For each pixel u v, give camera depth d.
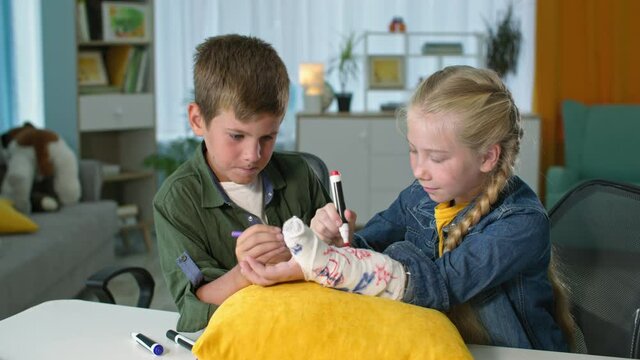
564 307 1.20
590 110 4.49
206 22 4.79
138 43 4.37
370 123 4.50
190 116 1.15
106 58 4.45
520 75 4.88
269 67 1.08
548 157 4.80
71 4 3.99
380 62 4.79
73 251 3.04
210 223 1.18
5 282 2.32
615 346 1.13
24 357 0.98
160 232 1.16
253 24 4.77
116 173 4.32
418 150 1.02
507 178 1.06
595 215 1.26
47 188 3.52
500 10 4.81
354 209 4.59
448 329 0.90
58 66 4.04
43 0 4.01
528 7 4.82
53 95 4.07
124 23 4.26
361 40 4.91
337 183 1.07
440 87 1.01
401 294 0.97
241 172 1.12
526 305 1.09
